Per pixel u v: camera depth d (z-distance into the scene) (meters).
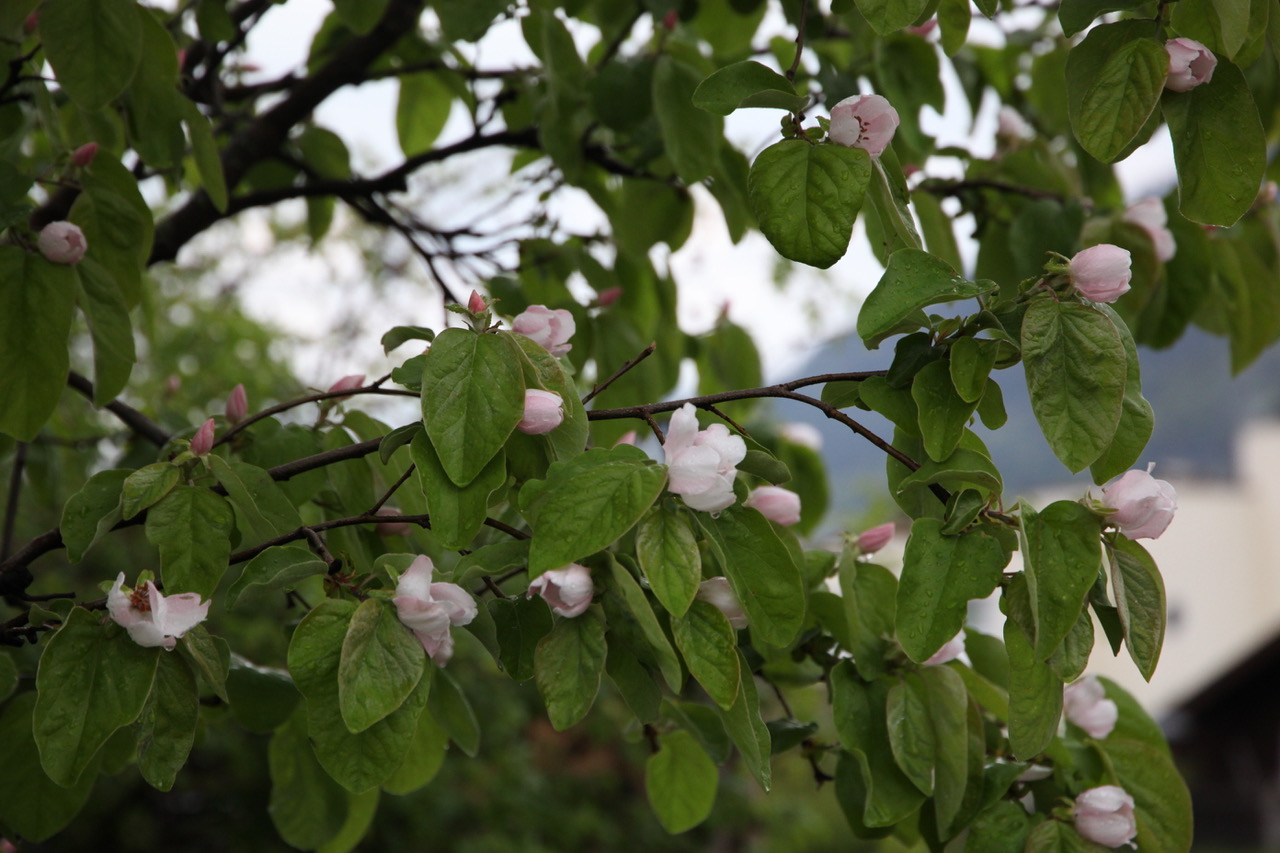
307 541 1.53
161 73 2.13
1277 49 1.55
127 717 1.33
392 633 1.30
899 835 1.97
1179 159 1.48
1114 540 1.37
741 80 1.41
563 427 1.43
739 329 3.12
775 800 8.39
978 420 1.55
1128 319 2.53
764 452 1.42
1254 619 16.91
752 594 1.36
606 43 3.04
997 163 2.72
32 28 2.25
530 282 2.98
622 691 1.47
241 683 1.97
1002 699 1.88
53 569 5.91
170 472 1.49
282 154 3.04
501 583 1.68
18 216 1.73
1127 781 1.89
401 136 3.43
